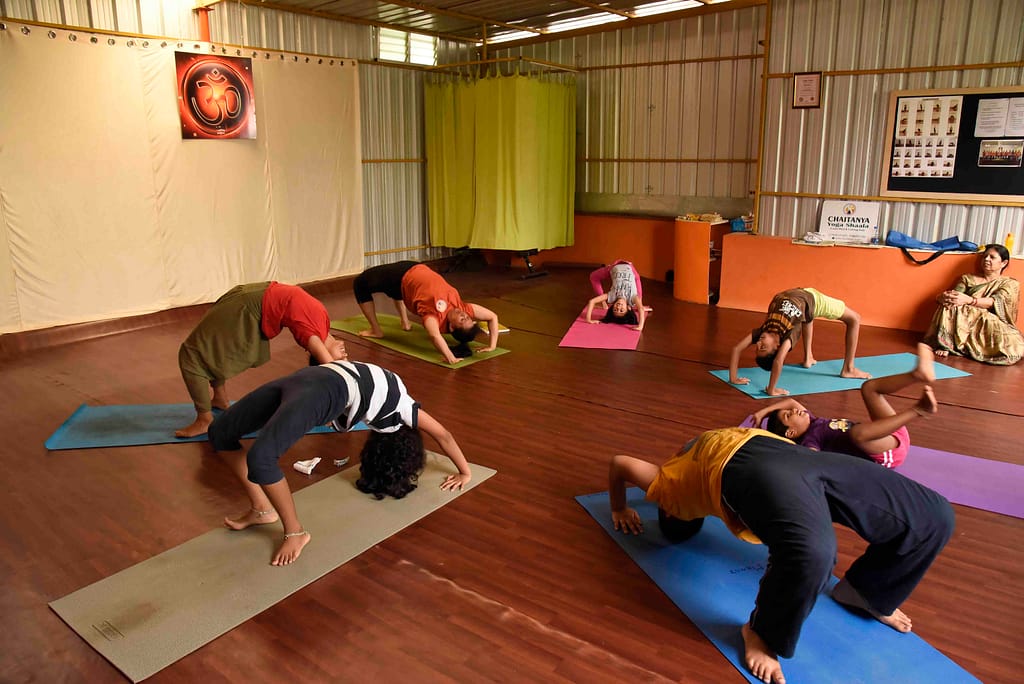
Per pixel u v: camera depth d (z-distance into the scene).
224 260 7.02
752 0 7.25
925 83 5.98
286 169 7.42
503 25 8.51
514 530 3.03
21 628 2.43
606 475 3.53
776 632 2.13
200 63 6.50
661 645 2.34
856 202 6.50
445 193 8.84
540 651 2.31
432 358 5.45
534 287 8.15
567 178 8.81
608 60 8.56
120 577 2.69
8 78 5.43
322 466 3.61
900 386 2.69
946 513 2.20
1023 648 2.32
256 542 2.91
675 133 8.25
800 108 6.61
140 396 4.63
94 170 5.98
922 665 2.22
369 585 2.65
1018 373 5.06
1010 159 5.73
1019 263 5.62
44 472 3.57
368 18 7.98
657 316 6.83
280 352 5.55
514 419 4.25
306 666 2.24
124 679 2.20
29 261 5.72
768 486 2.14
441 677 2.20
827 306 4.61
